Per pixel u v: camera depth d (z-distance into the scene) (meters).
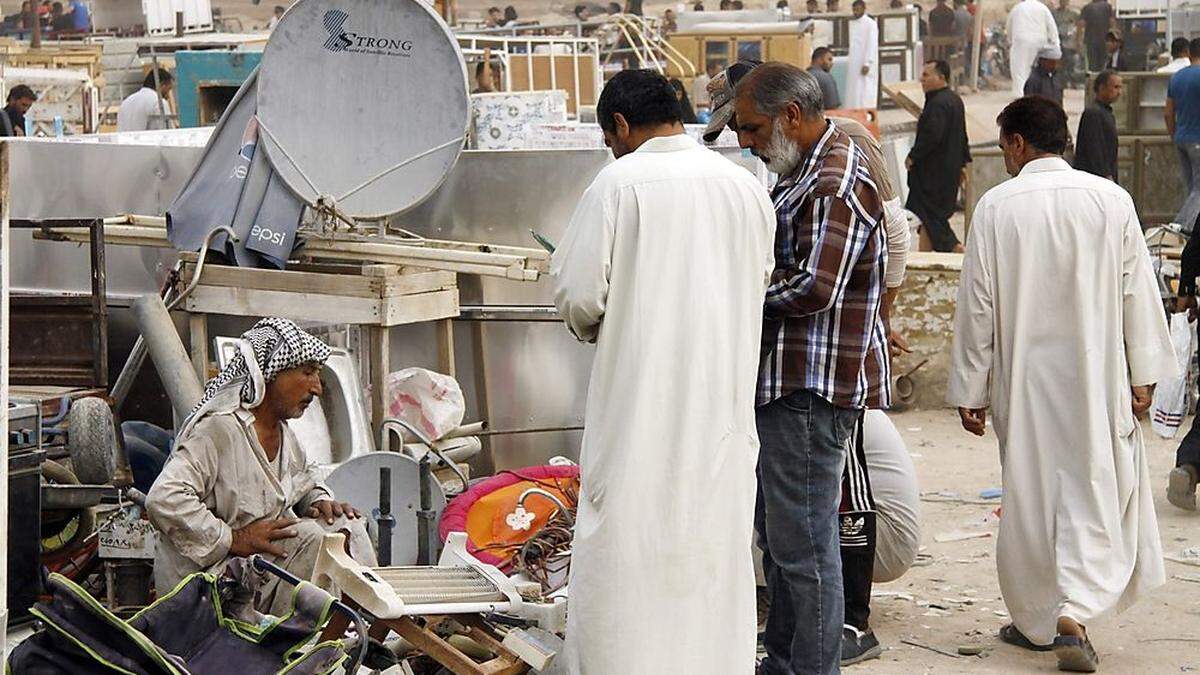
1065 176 5.75
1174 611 6.24
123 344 7.10
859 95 23.36
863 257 4.85
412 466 5.71
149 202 7.12
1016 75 24.78
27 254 7.18
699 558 4.40
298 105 6.58
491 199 6.98
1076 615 5.52
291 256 6.54
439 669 4.86
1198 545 7.16
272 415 5.01
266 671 4.08
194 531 4.77
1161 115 15.38
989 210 5.79
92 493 5.30
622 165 4.46
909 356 10.21
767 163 4.95
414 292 6.34
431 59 6.57
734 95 5.11
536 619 4.76
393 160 6.61
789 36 20.98
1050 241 5.68
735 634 4.48
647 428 4.36
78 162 7.17
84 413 5.39
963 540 7.28
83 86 19.59
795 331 4.86
